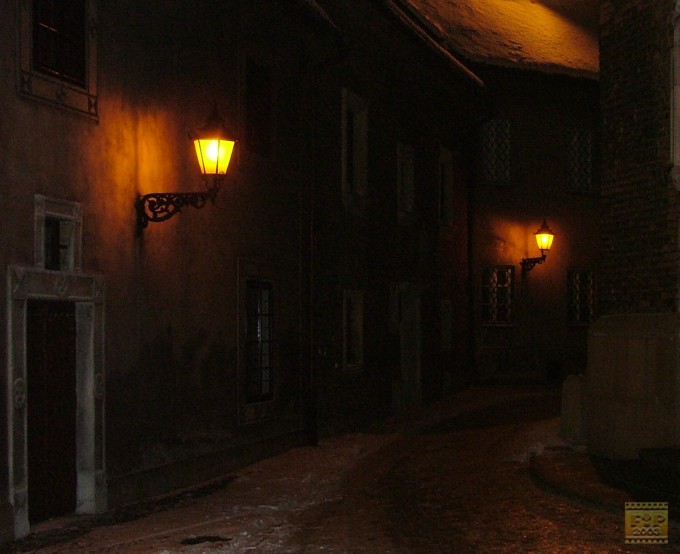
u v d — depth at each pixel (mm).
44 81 7949
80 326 8625
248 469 11445
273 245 12812
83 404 8586
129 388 9211
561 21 27297
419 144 19031
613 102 11953
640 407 10992
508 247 22891
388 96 17406
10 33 7566
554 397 19578
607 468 10430
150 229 9641
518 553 7074
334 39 14125
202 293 10758
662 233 11078
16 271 7539
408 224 18281
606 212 12055
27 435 7875
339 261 15133
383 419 16750
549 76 23391
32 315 7996
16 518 7484
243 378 11742
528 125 23250
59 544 7324
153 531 7855
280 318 12984
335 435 14672
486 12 25281
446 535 7742
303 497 9617
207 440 10781
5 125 7488
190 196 9383
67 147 8273
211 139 9305
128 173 9258
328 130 14820
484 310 22625
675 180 10766
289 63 13492
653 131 11258
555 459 11430
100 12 8805
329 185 14836
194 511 8789
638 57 11523
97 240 8711
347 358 15750
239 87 11797
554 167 23484
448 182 20953
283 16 13219
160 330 9820
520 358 22828
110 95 8961
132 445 9250
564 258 23422
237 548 7273
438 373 19812
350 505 9188
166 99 10039
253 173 12195
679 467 9680
